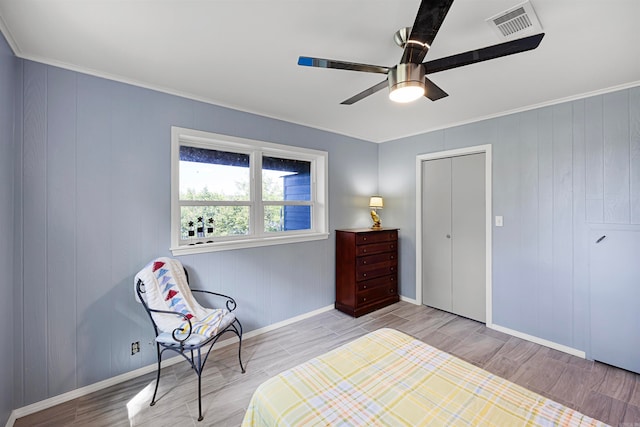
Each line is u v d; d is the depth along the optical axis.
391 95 1.57
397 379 1.29
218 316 2.17
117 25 1.55
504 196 3.00
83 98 2.03
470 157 3.33
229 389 2.10
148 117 2.30
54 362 1.93
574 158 2.55
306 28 1.59
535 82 2.26
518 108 2.86
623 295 2.30
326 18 1.50
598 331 2.42
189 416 1.83
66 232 1.97
